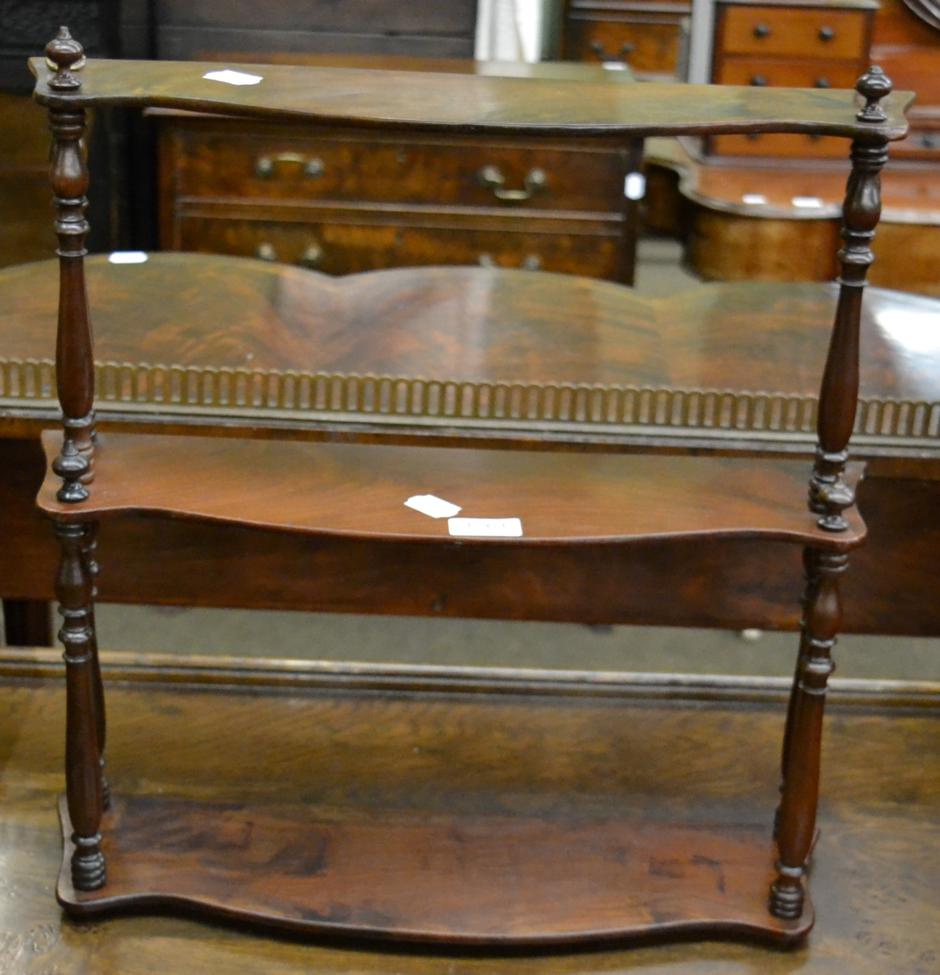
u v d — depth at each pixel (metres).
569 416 2.17
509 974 1.97
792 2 3.74
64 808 2.21
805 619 1.89
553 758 2.42
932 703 2.59
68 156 1.69
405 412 2.16
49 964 1.95
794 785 1.94
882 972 1.99
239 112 1.67
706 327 2.50
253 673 2.58
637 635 4.09
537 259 3.39
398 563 2.26
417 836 2.15
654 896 2.04
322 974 1.96
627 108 1.74
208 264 2.65
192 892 2.01
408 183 3.33
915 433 2.19
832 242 3.61
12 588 2.39
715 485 1.96
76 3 3.50
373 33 3.74
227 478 1.92
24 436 2.20
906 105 1.75
